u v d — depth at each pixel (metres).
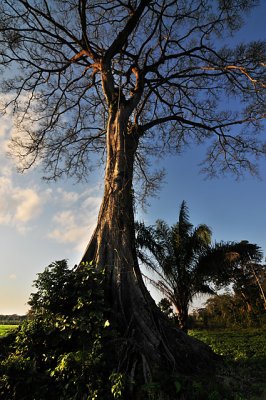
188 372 5.52
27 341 5.41
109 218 7.71
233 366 6.37
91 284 6.04
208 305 30.12
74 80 13.01
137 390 4.58
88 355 4.75
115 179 8.38
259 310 26.94
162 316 6.62
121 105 9.89
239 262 12.96
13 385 4.66
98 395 4.37
